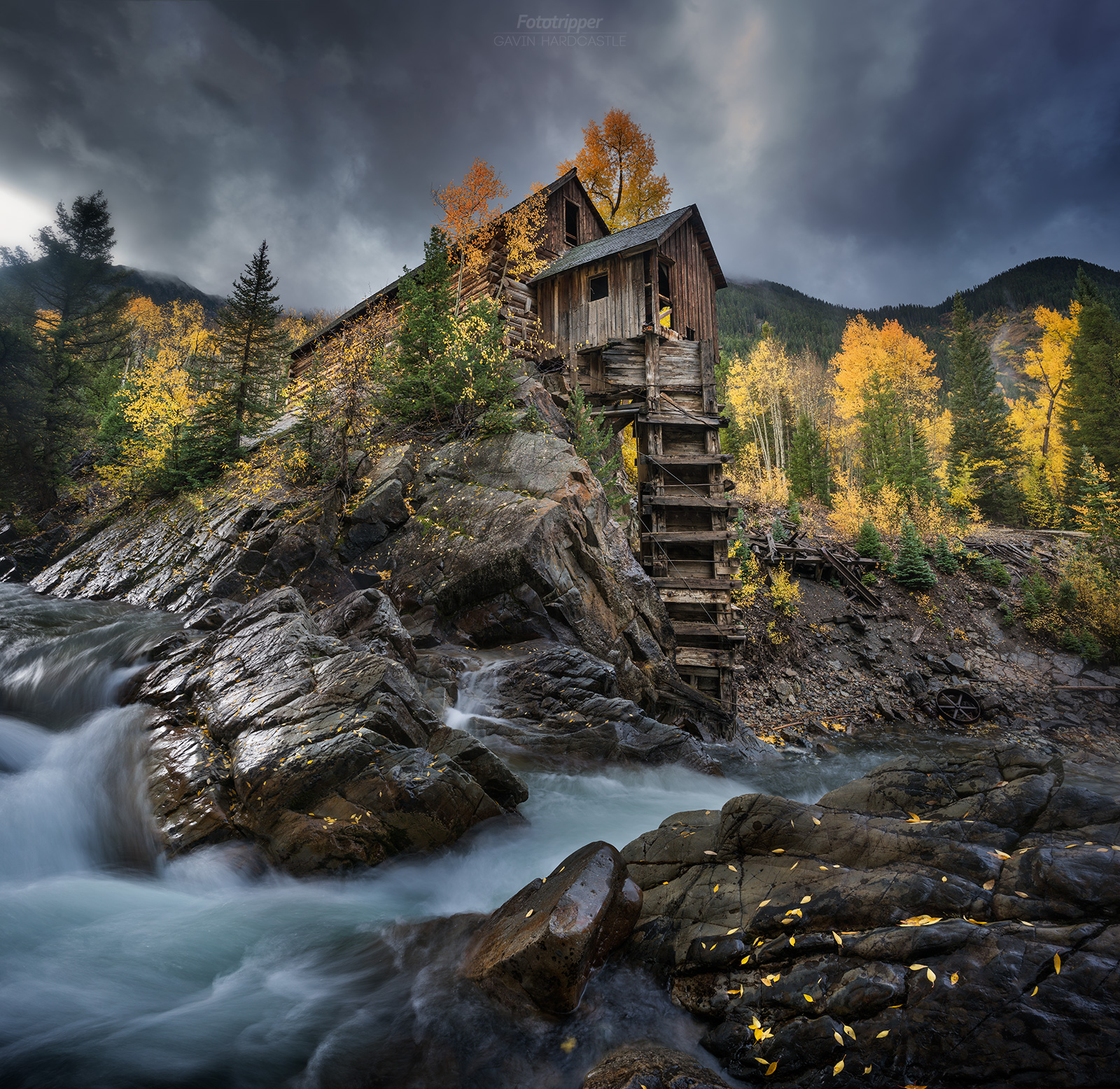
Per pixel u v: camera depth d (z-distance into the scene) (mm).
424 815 5840
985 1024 2732
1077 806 3686
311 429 17078
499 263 19609
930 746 16141
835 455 49875
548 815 7367
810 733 17016
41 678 9578
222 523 17047
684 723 13664
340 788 5918
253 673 7652
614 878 4320
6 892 5215
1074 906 3055
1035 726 18188
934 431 48562
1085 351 39406
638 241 17672
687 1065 3117
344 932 4902
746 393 45406
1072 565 25438
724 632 16094
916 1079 2709
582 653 10867
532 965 3697
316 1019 3842
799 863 4035
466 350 16062
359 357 16047
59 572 19656
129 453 21766
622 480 18969
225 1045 3607
